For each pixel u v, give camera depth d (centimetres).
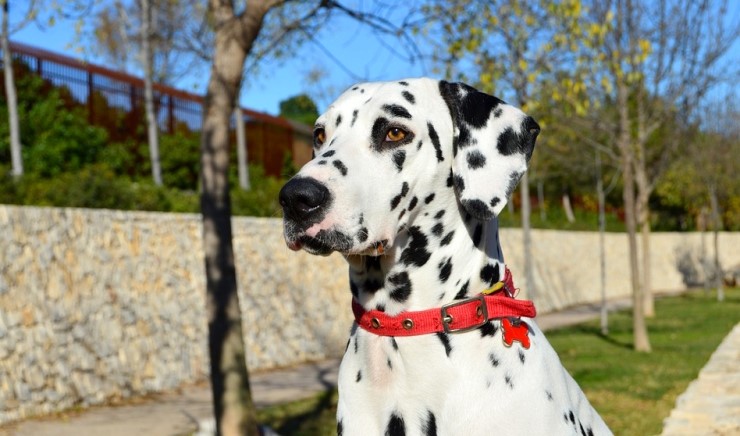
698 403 878
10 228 886
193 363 1160
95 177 1291
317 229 263
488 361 273
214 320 653
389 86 294
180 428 820
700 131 2453
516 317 284
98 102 1788
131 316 1050
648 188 2034
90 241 1004
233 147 2116
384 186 279
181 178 1944
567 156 1866
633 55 1280
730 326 1720
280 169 2342
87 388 953
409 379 277
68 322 944
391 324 281
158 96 1959
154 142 1750
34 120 1602
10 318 863
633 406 868
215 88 650
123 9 1697
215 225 654
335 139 287
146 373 1059
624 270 3272
